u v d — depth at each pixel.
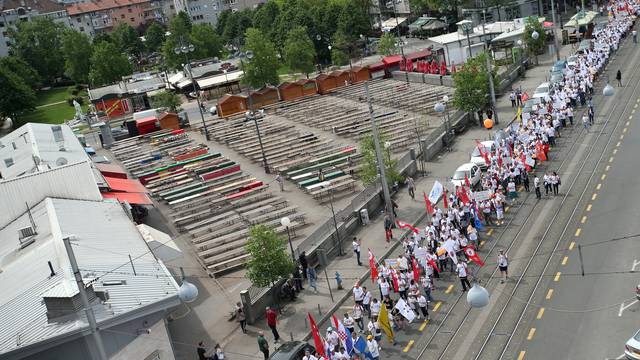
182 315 55.00
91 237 53.06
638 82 91.75
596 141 73.81
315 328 41.56
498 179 65.31
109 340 39.88
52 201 62.06
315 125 107.88
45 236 54.34
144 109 155.38
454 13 175.75
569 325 42.09
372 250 60.31
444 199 62.84
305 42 154.75
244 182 83.94
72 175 65.88
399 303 44.97
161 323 42.75
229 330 51.34
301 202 75.81
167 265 65.00
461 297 48.88
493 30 130.62
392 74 135.00
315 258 59.62
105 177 78.19
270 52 145.00
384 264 56.78
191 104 152.25
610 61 106.44
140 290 44.00
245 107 130.75
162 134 121.62
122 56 188.88
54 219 56.84
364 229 65.44
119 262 48.47
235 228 70.25
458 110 91.44
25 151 88.62
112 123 147.00
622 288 44.62
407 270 51.62
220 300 56.56
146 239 56.97
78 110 150.38
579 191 62.28
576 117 83.44
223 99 129.50
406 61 133.38
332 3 182.38
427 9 188.88
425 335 45.03
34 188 64.69
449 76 117.56
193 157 101.81
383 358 43.28
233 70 165.75
